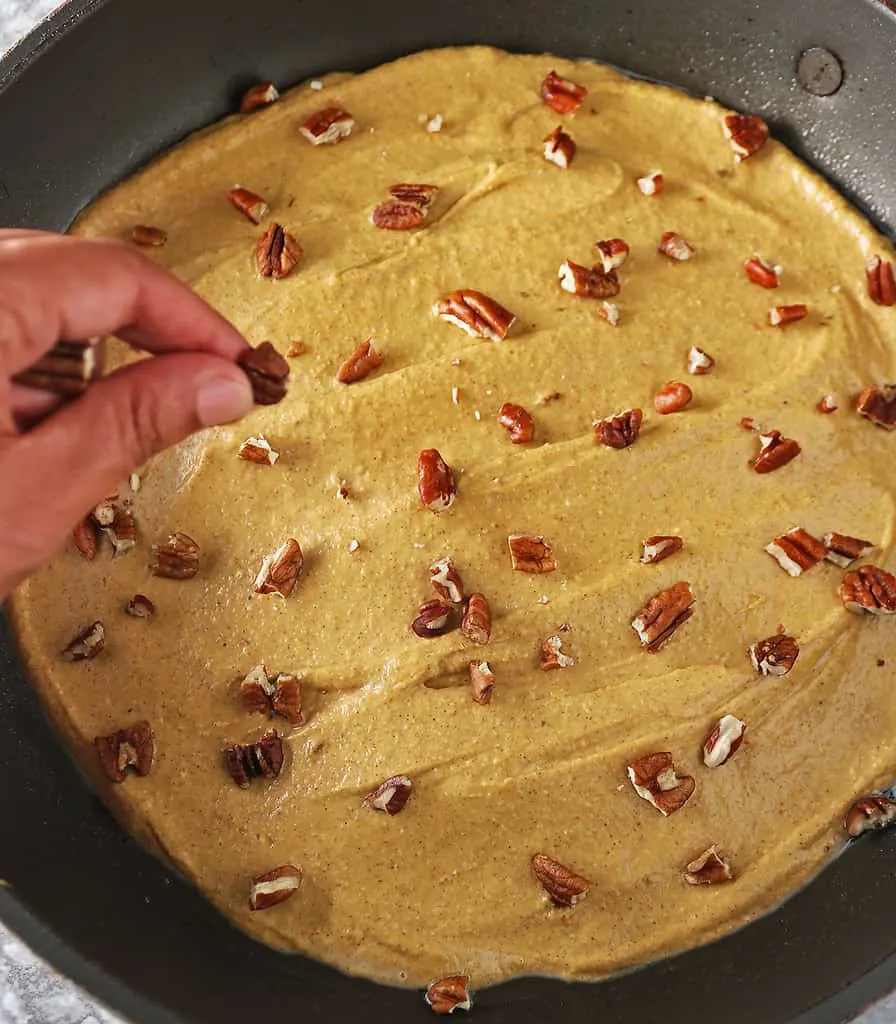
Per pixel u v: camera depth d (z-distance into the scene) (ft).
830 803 1.64
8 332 1.30
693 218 1.83
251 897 1.58
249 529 1.70
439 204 1.82
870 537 1.72
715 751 1.63
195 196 1.82
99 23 1.72
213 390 1.37
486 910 1.60
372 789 1.62
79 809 1.62
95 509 1.67
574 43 1.87
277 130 1.84
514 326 1.76
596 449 1.72
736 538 1.70
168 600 1.68
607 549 1.69
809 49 1.81
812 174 1.84
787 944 1.60
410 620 1.67
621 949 1.60
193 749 1.64
